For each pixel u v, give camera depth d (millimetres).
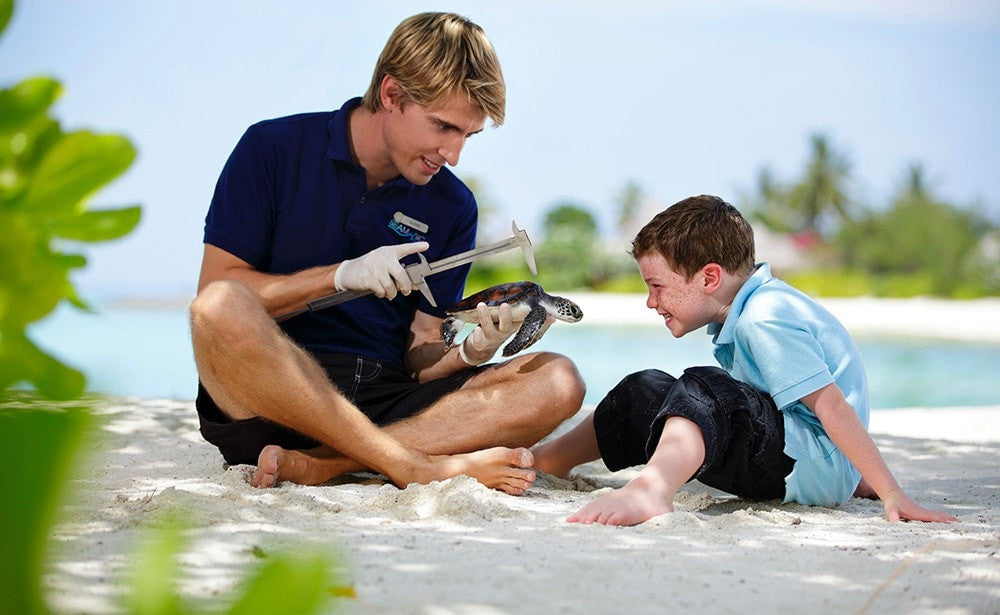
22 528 630
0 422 628
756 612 2174
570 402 3953
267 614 709
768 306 3578
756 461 3469
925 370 17562
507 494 3623
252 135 4031
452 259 3975
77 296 822
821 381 3449
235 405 3762
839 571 2531
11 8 803
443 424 3916
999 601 2279
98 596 2033
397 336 4285
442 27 3818
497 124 3965
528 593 2246
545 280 39562
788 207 49469
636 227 49156
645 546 2758
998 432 6266
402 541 2738
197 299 3592
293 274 3920
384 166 4074
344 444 3631
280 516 3027
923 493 4066
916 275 42562
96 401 679
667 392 3746
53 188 822
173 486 3432
